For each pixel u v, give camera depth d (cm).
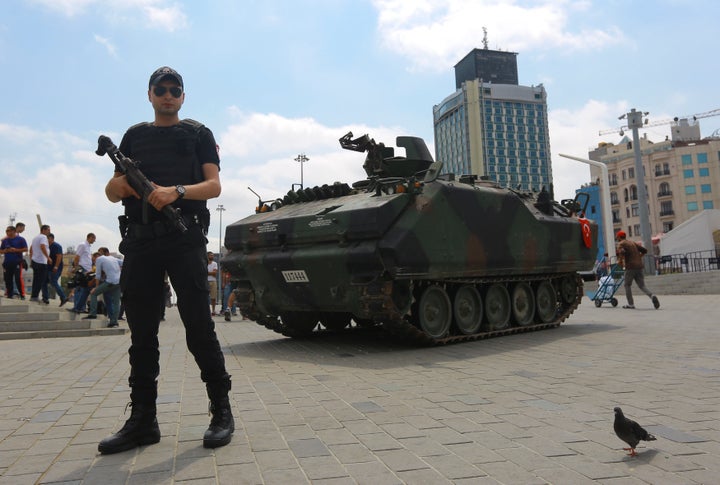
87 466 351
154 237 384
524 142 14100
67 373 730
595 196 9625
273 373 697
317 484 316
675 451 363
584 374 635
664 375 619
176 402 534
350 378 652
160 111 402
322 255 890
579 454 360
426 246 882
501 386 579
